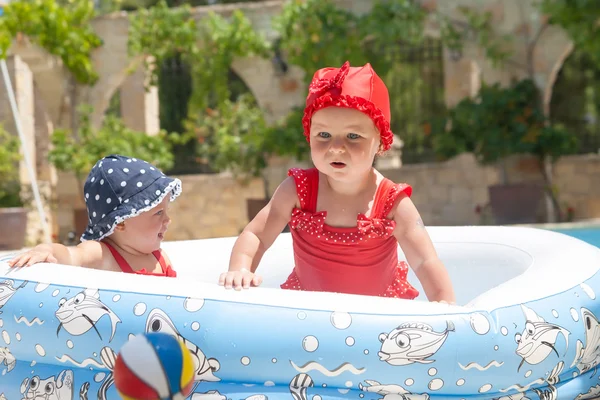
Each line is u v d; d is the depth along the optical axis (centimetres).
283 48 1051
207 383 172
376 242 241
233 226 1120
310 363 169
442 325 172
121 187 247
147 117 1166
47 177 1130
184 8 1084
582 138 1191
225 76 1109
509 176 1027
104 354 178
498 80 1021
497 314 181
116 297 182
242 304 175
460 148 1009
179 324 174
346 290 245
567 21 961
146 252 256
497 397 180
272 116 1087
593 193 1060
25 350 192
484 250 287
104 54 1106
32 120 1099
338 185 242
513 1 1002
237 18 1061
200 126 1183
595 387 206
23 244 973
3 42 1003
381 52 1104
